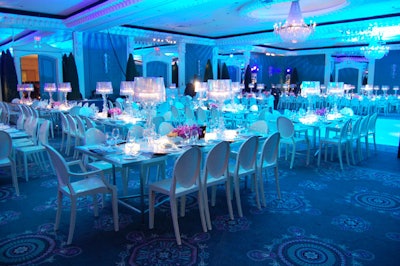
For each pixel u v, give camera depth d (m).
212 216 4.07
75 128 7.02
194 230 3.70
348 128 6.85
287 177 5.72
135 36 14.64
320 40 17.98
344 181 5.50
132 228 3.74
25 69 17.98
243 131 5.39
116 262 3.06
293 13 9.05
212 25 14.00
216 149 3.70
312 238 3.52
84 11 10.64
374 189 5.10
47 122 5.96
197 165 3.53
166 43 18.81
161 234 3.60
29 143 6.09
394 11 11.02
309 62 23.22
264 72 23.50
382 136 10.00
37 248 3.30
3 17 10.73
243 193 4.89
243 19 12.44
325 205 4.44
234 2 9.73
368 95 18.11
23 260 3.09
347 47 20.66
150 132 4.57
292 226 3.80
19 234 3.60
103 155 3.78
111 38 13.91
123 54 14.40
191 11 11.01
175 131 4.57
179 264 3.03
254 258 3.13
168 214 4.13
